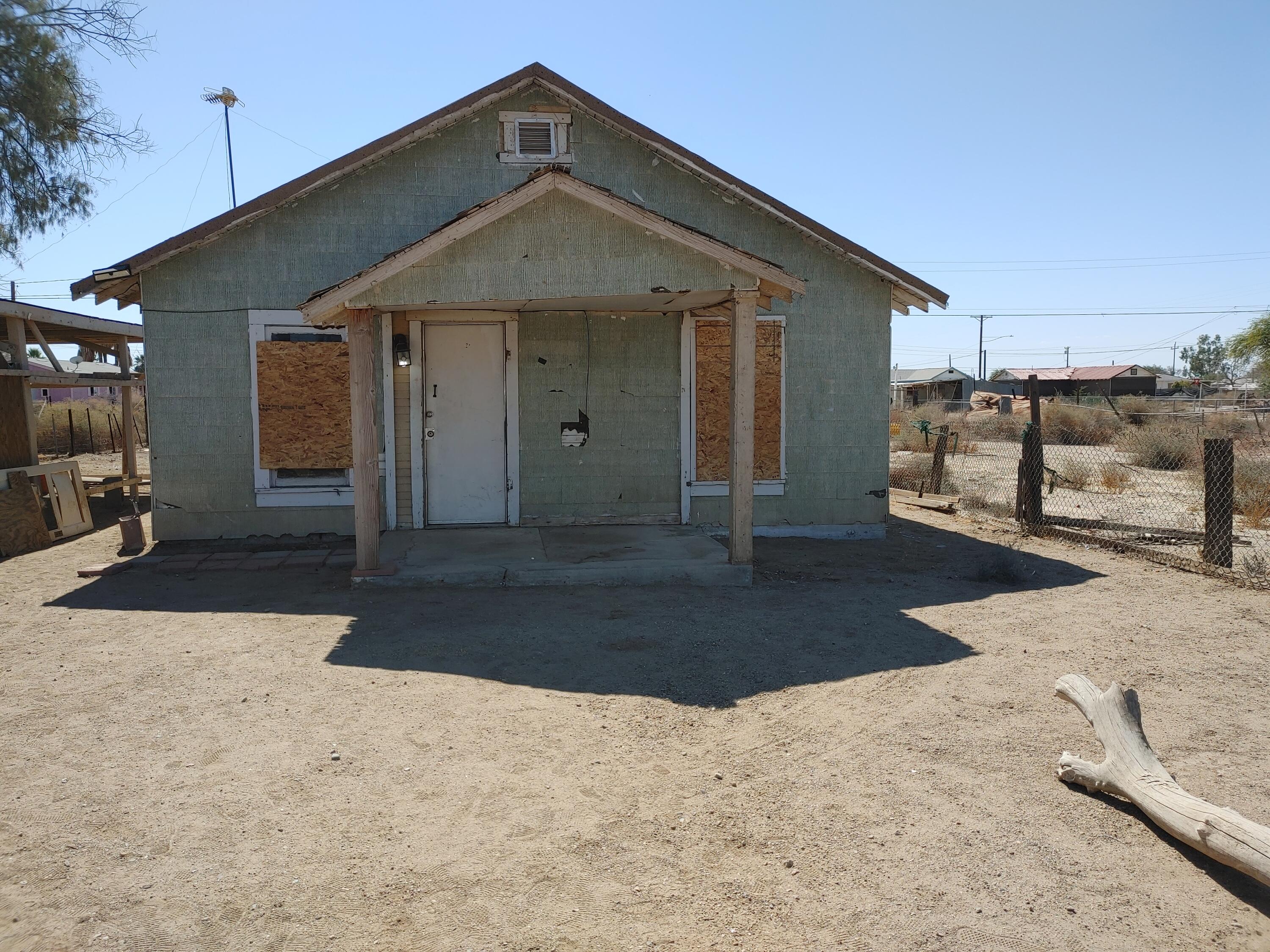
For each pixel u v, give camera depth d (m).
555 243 6.80
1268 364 38.16
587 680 5.19
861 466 10.09
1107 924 2.95
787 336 9.86
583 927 2.88
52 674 5.25
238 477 9.20
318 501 9.27
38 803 3.64
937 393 63.75
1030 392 10.73
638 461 9.73
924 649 5.85
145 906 2.95
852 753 4.24
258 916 2.90
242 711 4.66
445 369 9.40
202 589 7.50
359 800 3.69
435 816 3.57
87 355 22.78
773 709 4.78
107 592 7.42
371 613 6.64
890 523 11.55
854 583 7.82
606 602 7.01
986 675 5.35
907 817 3.63
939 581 7.94
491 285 6.80
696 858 3.30
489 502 9.55
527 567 7.63
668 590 7.43
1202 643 6.02
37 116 12.05
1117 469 16.94
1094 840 3.48
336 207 9.08
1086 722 4.64
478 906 2.98
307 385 9.19
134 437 15.39
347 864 3.21
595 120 9.38
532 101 9.31
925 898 3.07
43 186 12.52
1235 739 4.43
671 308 9.23
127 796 3.70
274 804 3.64
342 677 5.21
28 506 9.75
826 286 9.84
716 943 2.81
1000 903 3.06
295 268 9.07
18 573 8.29
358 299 6.88
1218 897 3.12
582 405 9.61
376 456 7.45
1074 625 6.46
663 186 9.54
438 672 5.30
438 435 9.43
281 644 5.87
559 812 3.62
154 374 9.00
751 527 7.67
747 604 6.98
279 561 8.35
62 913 2.91
